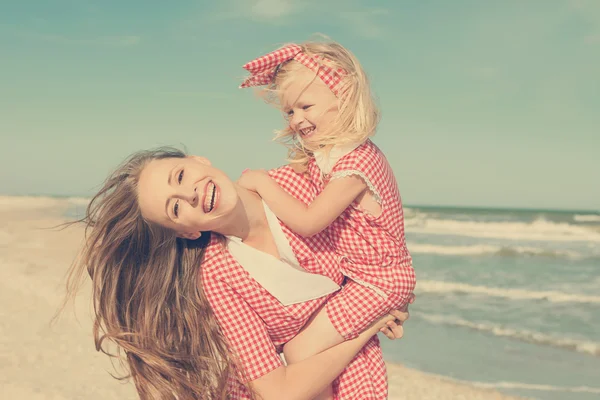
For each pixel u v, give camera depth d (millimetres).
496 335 10867
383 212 2654
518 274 19109
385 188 2682
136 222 2811
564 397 7566
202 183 2523
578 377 8406
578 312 12961
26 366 6574
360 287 2666
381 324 2699
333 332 2629
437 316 12539
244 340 2609
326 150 2691
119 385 6145
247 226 2650
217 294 2648
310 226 2549
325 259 2691
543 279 18000
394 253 2672
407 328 11461
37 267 13023
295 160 2844
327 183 2695
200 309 2758
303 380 2555
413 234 34312
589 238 32062
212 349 2777
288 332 2691
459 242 29875
